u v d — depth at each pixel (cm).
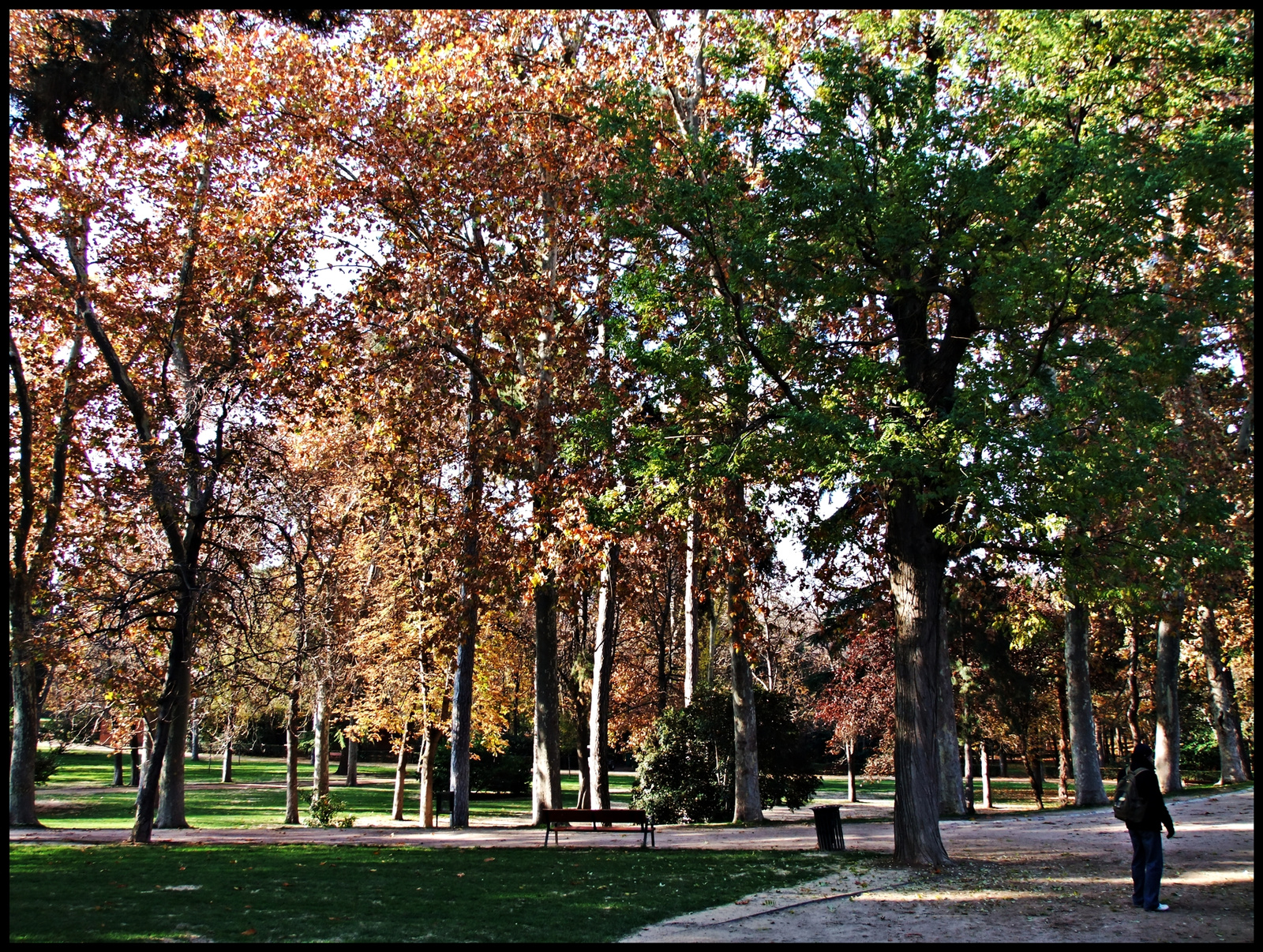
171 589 1730
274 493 1859
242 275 1978
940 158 1277
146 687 1812
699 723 2647
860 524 1698
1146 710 4150
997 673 3091
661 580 3462
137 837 1678
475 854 1509
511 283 2103
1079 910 1051
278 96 2030
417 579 2466
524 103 2127
